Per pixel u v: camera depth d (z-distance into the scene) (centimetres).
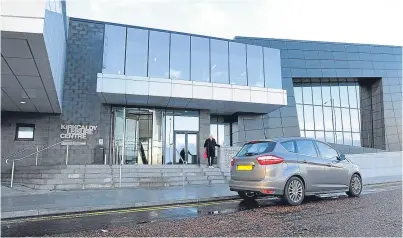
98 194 1006
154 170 1457
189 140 1997
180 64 1888
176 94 1736
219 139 2328
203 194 987
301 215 623
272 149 763
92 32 1831
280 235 478
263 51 2156
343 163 870
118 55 1778
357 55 2845
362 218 585
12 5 712
